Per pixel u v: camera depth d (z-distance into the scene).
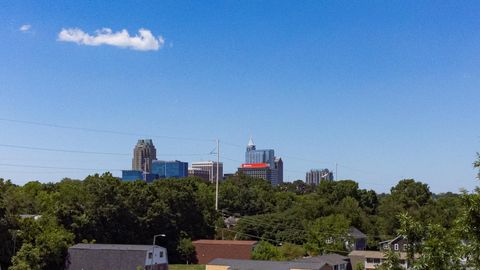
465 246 15.56
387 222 114.44
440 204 108.88
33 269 65.06
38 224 73.62
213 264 72.31
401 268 16.91
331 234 95.00
